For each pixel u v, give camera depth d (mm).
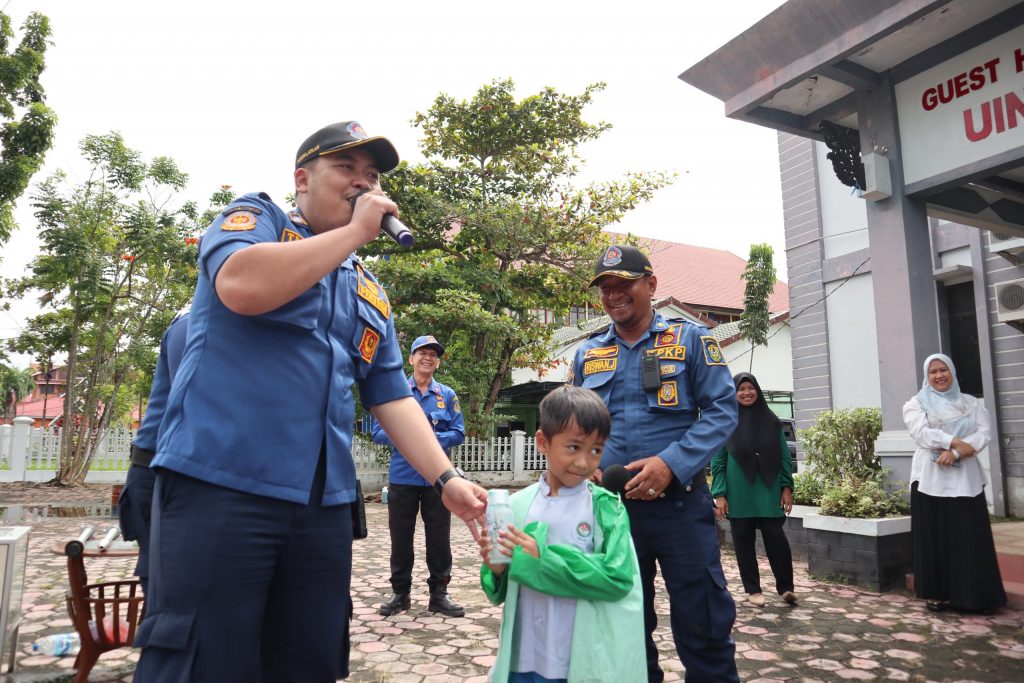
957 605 4559
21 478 15078
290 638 1538
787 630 4266
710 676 2523
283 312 1494
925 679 3422
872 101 5648
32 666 3471
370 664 3584
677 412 2740
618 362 2889
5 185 11820
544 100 13969
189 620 1344
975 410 4789
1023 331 7988
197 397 1446
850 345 9773
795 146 10656
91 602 3146
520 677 2006
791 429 14539
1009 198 6641
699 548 2578
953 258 9016
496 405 15078
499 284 13781
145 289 15922
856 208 9781
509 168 14383
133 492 2553
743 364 20359
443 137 14242
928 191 5387
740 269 29250
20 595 3389
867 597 5086
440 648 3867
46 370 17453
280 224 1617
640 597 1979
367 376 1883
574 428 2021
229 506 1389
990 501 8375
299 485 1473
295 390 1501
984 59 4977
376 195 1523
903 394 5477
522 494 2201
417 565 6434
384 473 14594
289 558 1515
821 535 5727
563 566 1886
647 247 14406
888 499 5555
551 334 14930
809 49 5301
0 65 11812
